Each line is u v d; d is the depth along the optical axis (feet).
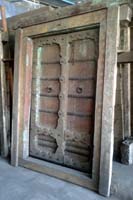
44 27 10.48
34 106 11.59
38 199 8.25
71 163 10.24
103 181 8.54
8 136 13.11
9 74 13.11
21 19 13.21
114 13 8.30
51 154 10.97
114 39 8.32
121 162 11.67
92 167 9.07
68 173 9.66
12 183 9.47
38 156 11.47
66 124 10.46
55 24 10.09
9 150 13.06
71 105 10.27
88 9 8.95
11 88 13.15
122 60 10.83
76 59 10.03
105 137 8.56
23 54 11.31
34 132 11.60
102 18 8.65
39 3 19.22
